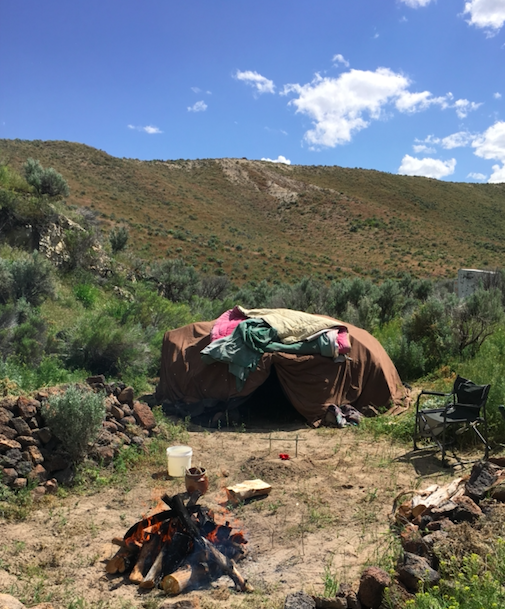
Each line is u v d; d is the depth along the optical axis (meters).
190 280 26.09
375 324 15.16
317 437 6.95
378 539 3.94
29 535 4.08
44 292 13.64
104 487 5.09
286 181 98.44
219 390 8.00
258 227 74.88
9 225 16.61
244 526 4.29
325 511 4.49
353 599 2.94
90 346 10.08
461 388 5.81
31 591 3.31
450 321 11.02
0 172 18.31
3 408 5.22
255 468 5.52
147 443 6.18
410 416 7.13
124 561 3.59
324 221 80.50
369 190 96.44
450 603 2.59
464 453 5.84
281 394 9.20
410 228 77.00
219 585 3.43
